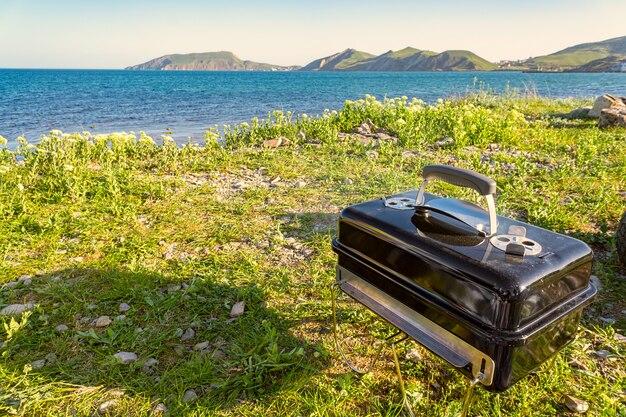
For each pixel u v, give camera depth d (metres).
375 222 1.91
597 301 2.95
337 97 36.22
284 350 2.46
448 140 8.58
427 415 1.98
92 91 46.94
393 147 8.06
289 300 2.99
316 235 3.97
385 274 1.83
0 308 2.83
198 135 14.53
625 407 2.01
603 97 11.76
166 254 3.70
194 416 1.97
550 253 1.58
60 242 3.89
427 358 2.38
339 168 6.46
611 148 7.73
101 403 2.05
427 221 1.86
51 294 2.99
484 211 1.88
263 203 4.99
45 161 6.10
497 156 7.29
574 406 2.01
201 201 5.00
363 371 2.26
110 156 6.53
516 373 1.47
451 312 1.54
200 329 2.67
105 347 2.42
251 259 3.56
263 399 2.07
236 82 80.56
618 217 4.42
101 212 4.56
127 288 3.05
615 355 2.40
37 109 25.64
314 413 1.96
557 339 1.63
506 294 1.38
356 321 2.71
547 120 11.45
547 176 5.94
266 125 9.31
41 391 2.10
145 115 21.95
